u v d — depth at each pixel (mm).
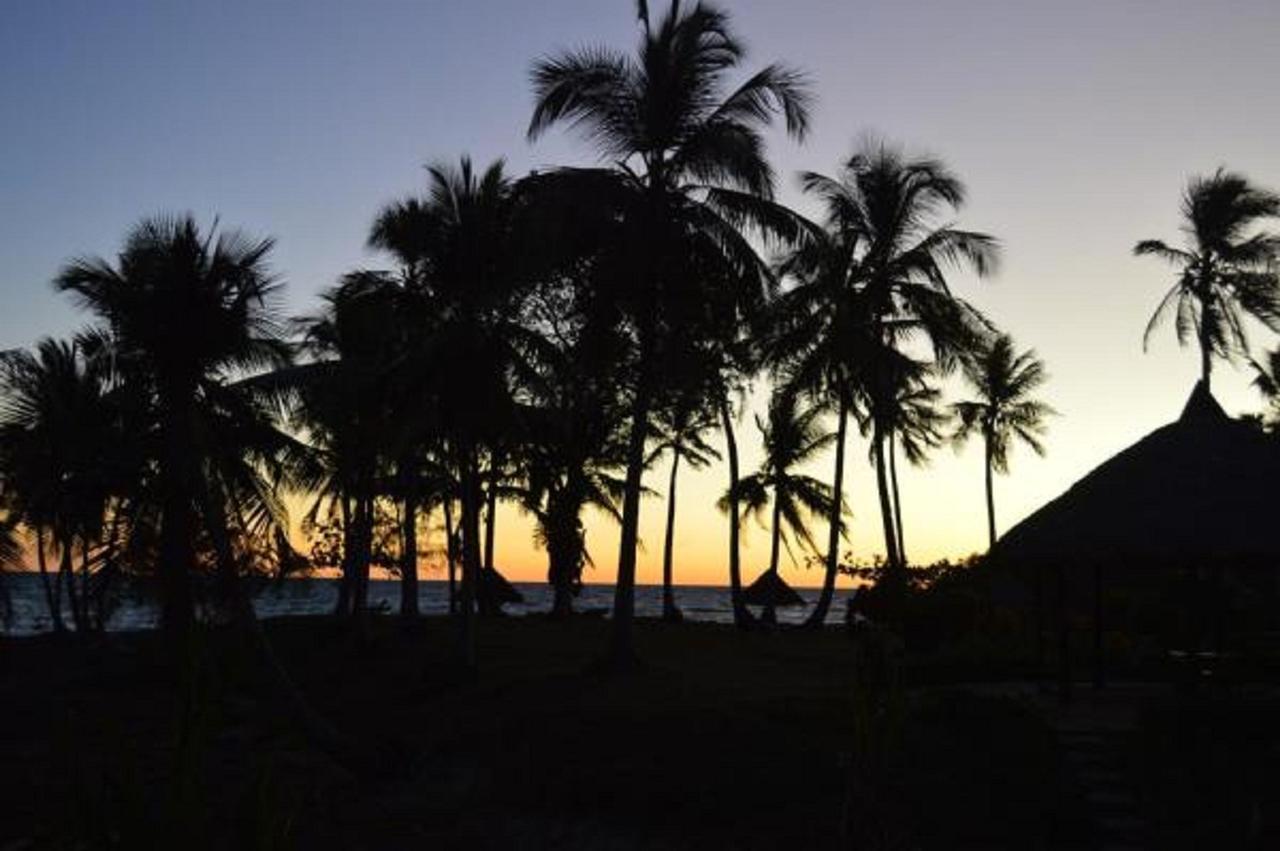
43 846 13617
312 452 29312
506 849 15102
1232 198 41969
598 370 25984
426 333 28828
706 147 23578
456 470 33812
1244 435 19531
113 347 22938
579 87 24109
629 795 15969
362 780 19422
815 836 13898
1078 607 30188
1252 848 12484
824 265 27453
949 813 13719
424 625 40219
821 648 33406
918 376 35844
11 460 32656
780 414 41250
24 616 76500
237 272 21969
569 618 45656
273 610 64500
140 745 21391
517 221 23734
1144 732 16281
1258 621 27156
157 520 27031
